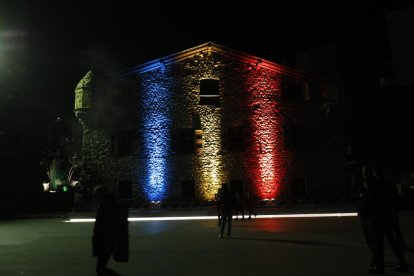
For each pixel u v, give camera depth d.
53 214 26.02
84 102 24.84
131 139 25.95
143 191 25.16
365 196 7.82
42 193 31.91
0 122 26.66
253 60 26.92
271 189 25.53
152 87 26.33
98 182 25.06
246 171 25.64
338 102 26.22
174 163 25.52
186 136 26.03
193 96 26.30
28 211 29.98
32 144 28.31
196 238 12.53
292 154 26.16
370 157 26.38
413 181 26.08
